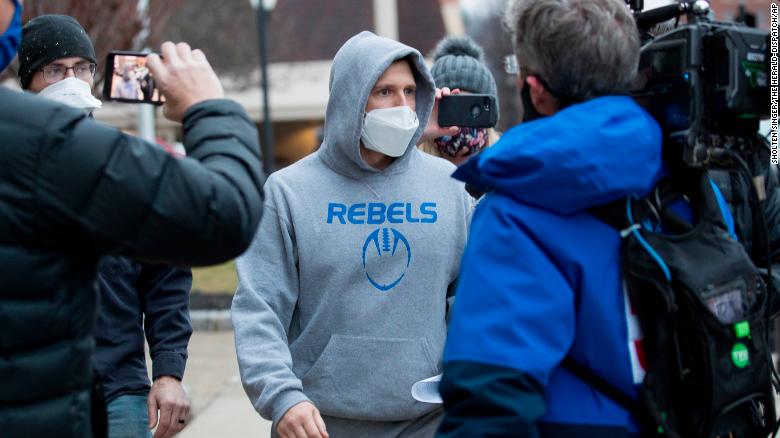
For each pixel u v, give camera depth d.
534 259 1.93
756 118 2.09
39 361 1.74
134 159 1.75
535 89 2.12
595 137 1.90
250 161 1.87
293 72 25.36
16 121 1.71
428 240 2.93
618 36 2.02
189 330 3.42
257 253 2.94
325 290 2.90
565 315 1.92
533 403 1.86
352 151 2.89
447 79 3.94
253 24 18.33
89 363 1.84
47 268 1.74
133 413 3.19
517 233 1.95
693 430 1.98
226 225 1.79
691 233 2.04
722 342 1.97
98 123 1.81
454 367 1.91
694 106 2.00
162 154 1.77
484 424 1.85
